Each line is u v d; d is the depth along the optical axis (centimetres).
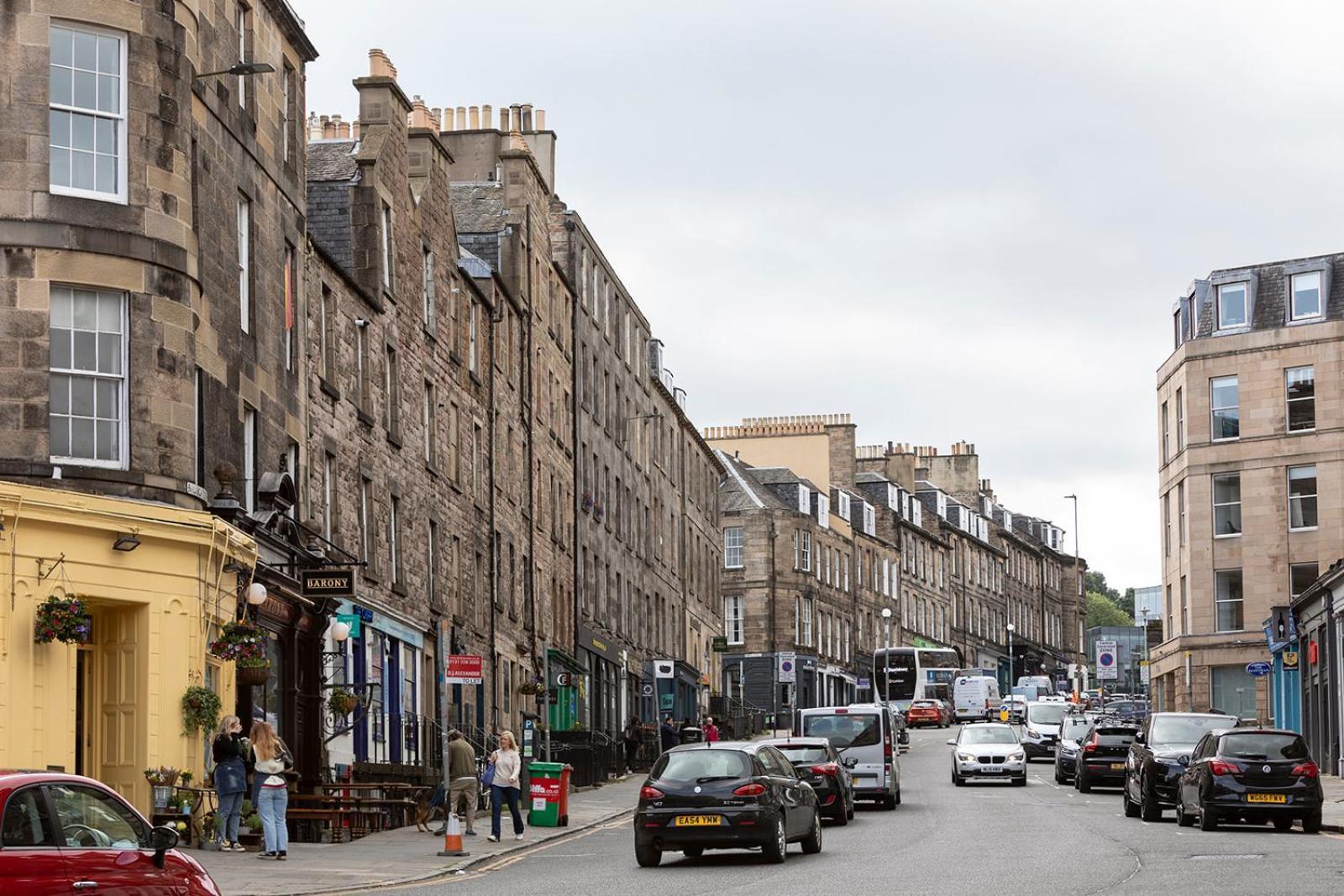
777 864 2431
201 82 2658
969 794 4428
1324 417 6450
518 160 5306
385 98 3831
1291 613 5566
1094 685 15838
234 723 2462
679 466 8131
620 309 6888
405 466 3891
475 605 4547
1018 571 14775
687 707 8144
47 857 1294
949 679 10019
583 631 5903
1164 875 2111
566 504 5881
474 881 2223
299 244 3188
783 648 9769
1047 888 1959
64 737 2281
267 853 2416
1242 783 2892
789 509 9969
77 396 2378
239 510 2597
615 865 2492
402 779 3406
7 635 2219
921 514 12544
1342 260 6600
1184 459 6788
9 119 2344
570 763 4675
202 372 2617
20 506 2236
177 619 2452
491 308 4775
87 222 2380
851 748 3778
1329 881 1978
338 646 3322
